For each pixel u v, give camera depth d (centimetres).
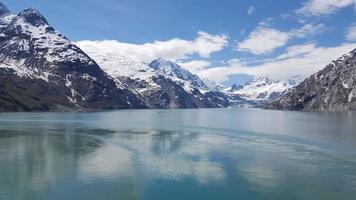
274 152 10938
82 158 10181
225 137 14800
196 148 11869
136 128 19025
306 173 8338
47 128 18538
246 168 8875
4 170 8725
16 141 13475
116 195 6938
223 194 6969
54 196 6888
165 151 11331
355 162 9400
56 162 9606
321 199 6688
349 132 16050
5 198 6800
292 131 16800
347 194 6912
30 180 7894
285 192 7044
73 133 16338
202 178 8012
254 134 15725
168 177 8125
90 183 7688
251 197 6819
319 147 11800
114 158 10175
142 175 8275
